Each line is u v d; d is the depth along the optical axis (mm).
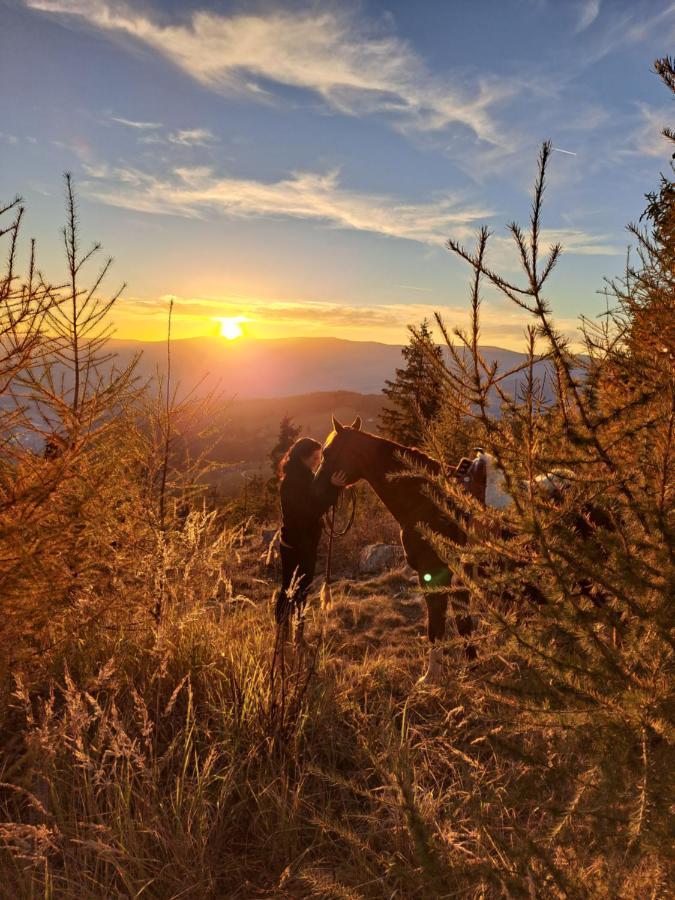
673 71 2277
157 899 2637
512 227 2000
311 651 4625
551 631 2250
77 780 3166
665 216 2672
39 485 3184
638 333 2668
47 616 3422
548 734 2184
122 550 4418
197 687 4203
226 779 3248
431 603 4742
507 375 2223
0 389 3035
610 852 1922
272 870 2902
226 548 5004
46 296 2934
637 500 2223
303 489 5383
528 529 2143
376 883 2590
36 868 2654
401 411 21109
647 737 1893
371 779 3477
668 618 1966
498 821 2406
